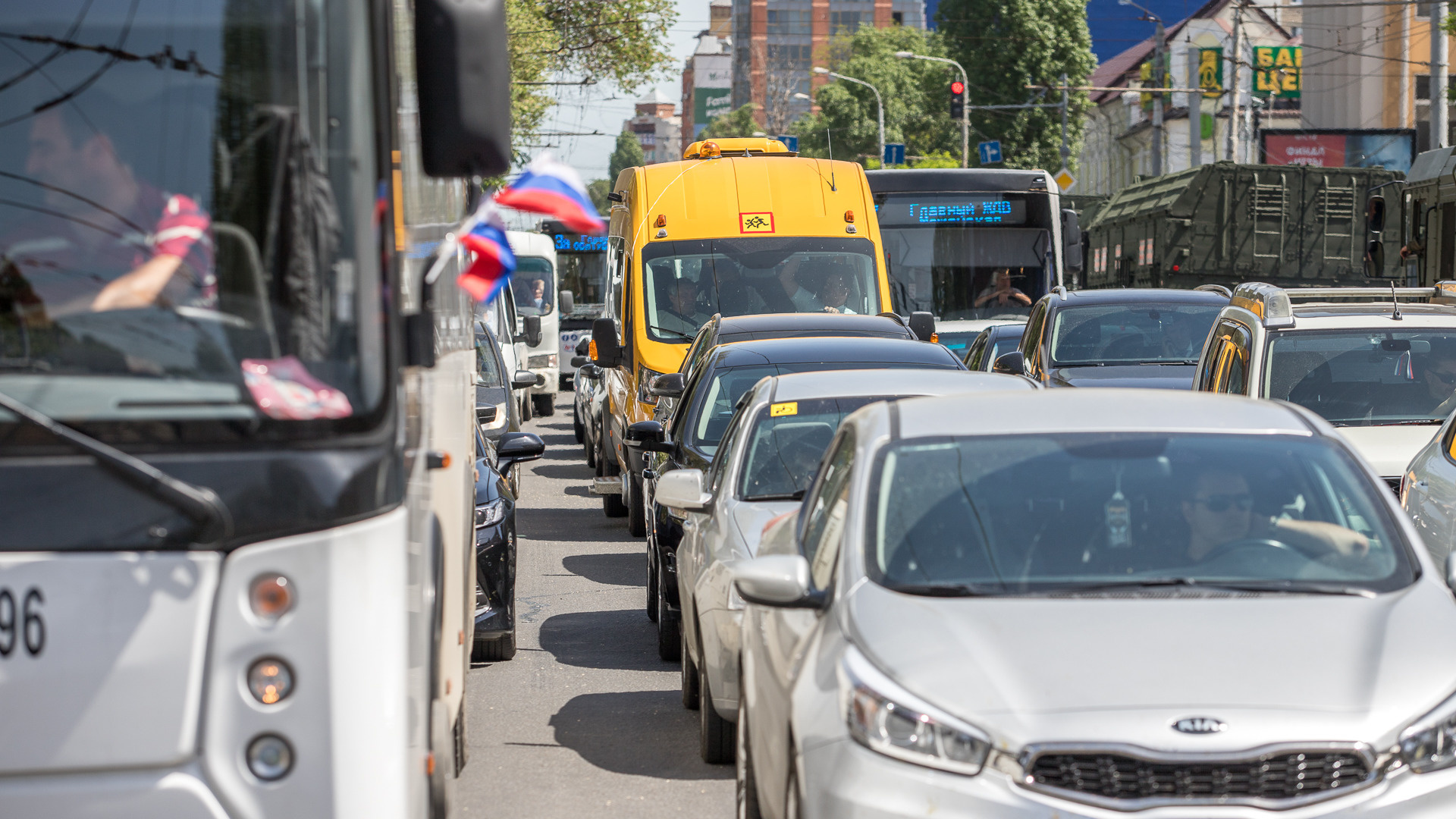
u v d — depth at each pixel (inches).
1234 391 986.1
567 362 3518.7
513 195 377.1
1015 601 439.8
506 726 759.1
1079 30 7529.5
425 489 434.9
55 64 359.9
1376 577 458.3
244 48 365.4
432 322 394.9
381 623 354.9
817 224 1549.0
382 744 354.0
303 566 347.9
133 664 343.6
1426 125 5861.2
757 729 498.3
